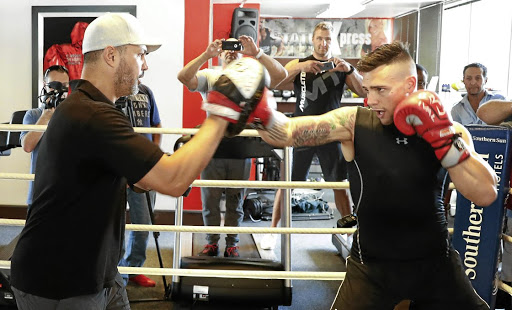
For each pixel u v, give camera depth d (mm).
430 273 1544
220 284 2775
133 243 3236
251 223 5469
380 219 1517
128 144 1269
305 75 3789
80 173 1324
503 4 6324
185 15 4910
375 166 1491
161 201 4992
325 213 5770
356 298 1566
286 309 3062
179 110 4992
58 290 1367
